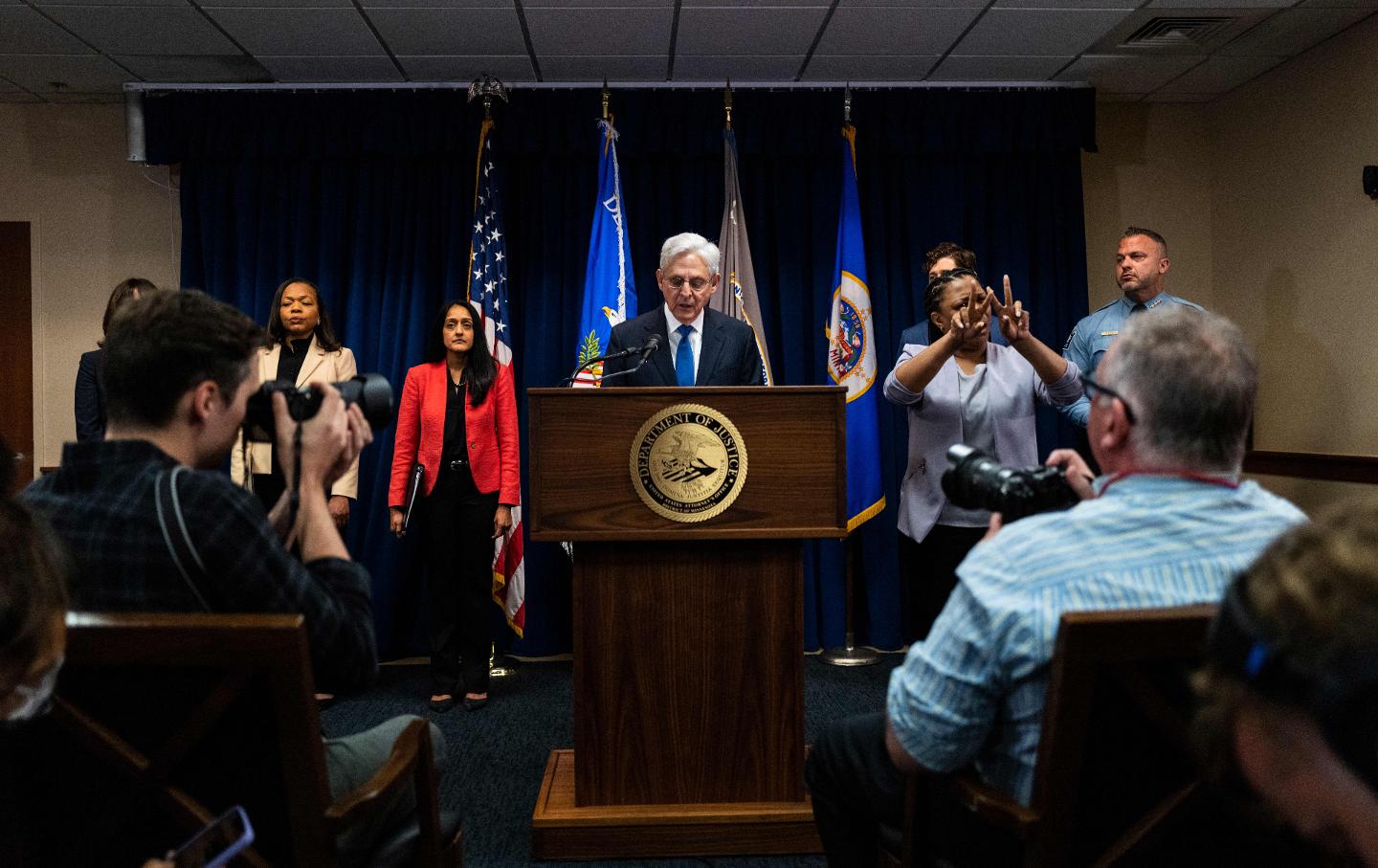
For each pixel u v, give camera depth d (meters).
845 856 1.58
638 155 4.46
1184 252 4.93
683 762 2.23
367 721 3.46
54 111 4.68
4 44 3.99
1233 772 0.48
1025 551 1.07
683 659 2.21
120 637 1.00
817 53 4.20
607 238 4.20
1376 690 0.38
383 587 4.25
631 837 2.19
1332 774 0.41
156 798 1.05
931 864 1.33
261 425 1.37
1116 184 4.91
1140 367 1.09
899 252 4.57
